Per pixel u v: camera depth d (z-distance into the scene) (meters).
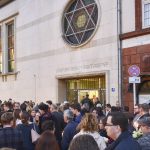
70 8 24.36
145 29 18.22
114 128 5.00
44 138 4.48
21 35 29.81
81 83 23.73
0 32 33.47
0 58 33.62
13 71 31.42
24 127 8.30
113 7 20.28
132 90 18.61
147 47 18.14
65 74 23.94
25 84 29.00
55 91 25.00
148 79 17.80
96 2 21.58
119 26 19.89
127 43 19.39
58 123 10.56
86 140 4.11
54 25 25.39
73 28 23.70
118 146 4.79
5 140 6.72
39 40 27.16
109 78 20.33
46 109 10.49
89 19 22.25
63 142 8.38
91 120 6.80
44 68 26.45
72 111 9.52
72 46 23.17
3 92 32.66
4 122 6.93
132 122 9.49
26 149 8.17
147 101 16.75
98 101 19.39
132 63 18.97
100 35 21.14
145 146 5.45
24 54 29.27
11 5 31.39
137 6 18.95
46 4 26.36
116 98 19.72
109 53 20.44
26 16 29.08
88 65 21.92
